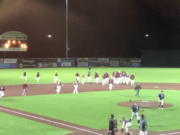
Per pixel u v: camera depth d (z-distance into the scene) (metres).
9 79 60.59
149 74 74.19
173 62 101.44
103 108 31.55
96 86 50.72
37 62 94.50
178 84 54.38
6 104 33.44
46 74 71.69
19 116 27.39
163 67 100.69
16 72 77.00
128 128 21.28
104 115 28.12
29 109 30.73
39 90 45.44
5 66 90.62
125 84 53.81
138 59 102.50
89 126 24.00
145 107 32.28
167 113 29.22
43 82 55.81
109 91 44.84
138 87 39.12
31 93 42.38
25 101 35.66
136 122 25.70
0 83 53.88
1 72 76.94
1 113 28.58
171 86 51.50
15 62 92.00
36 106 32.44
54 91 44.50
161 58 102.12
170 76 69.44
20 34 80.94
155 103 34.75
